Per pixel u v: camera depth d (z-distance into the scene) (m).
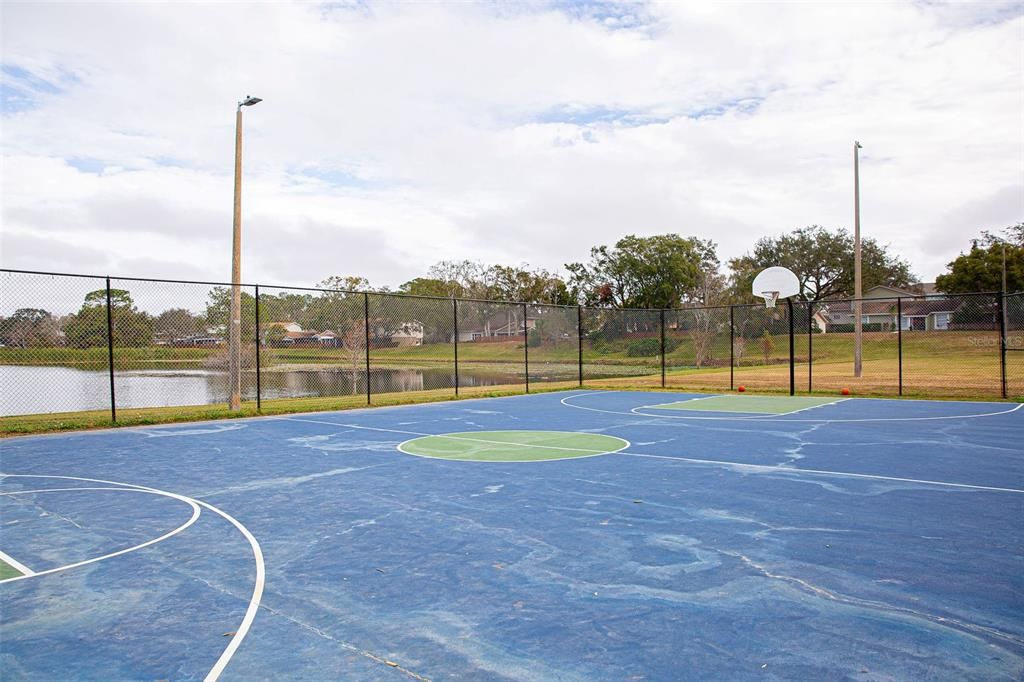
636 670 3.04
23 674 3.10
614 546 4.95
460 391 21.17
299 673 3.06
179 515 6.03
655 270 50.94
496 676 3.01
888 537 5.12
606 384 23.84
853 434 10.98
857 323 25.02
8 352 15.02
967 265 55.22
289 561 4.69
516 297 58.34
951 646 3.27
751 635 3.41
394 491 6.94
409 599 3.96
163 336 18.47
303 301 28.34
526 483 7.30
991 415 13.59
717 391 20.95
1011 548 4.83
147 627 3.61
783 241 64.38
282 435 11.45
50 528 5.66
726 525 5.50
